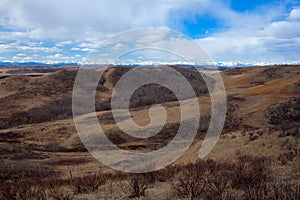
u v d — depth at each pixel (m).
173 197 6.77
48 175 20.77
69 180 11.78
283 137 18.58
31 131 51.28
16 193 8.60
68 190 9.41
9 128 56.72
